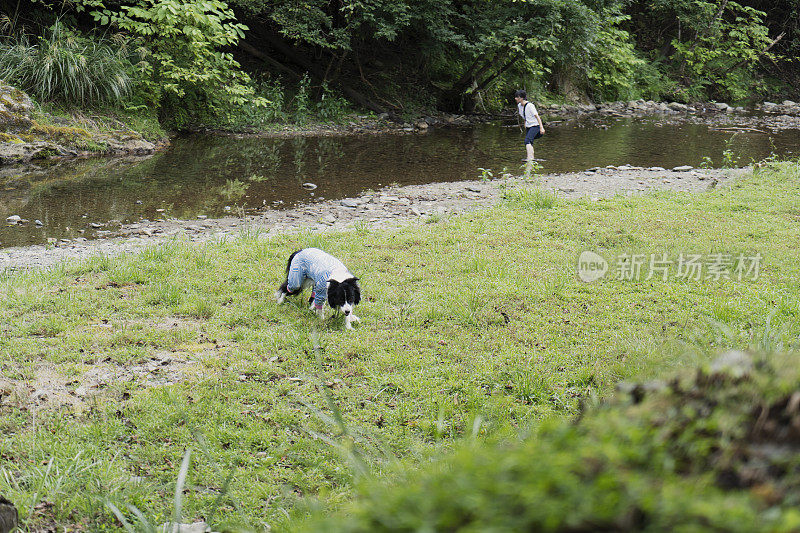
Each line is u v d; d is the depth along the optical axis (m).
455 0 24.83
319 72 23.92
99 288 7.53
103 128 17.50
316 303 6.75
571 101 29.83
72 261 8.59
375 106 24.20
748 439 1.49
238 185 14.04
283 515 3.80
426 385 5.46
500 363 5.83
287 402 5.24
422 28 24.16
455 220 10.81
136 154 17.19
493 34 22.97
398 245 9.41
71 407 5.07
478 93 26.80
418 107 25.36
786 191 12.71
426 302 7.22
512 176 15.38
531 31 23.55
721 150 19.44
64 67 17.47
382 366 5.81
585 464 1.40
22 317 6.65
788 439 1.46
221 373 5.65
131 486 4.12
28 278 7.77
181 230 10.68
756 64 37.50
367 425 4.88
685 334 6.18
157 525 3.77
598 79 30.67
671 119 27.55
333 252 9.01
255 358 5.93
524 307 7.14
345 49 22.45
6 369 5.61
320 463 4.45
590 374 5.49
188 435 4.73
